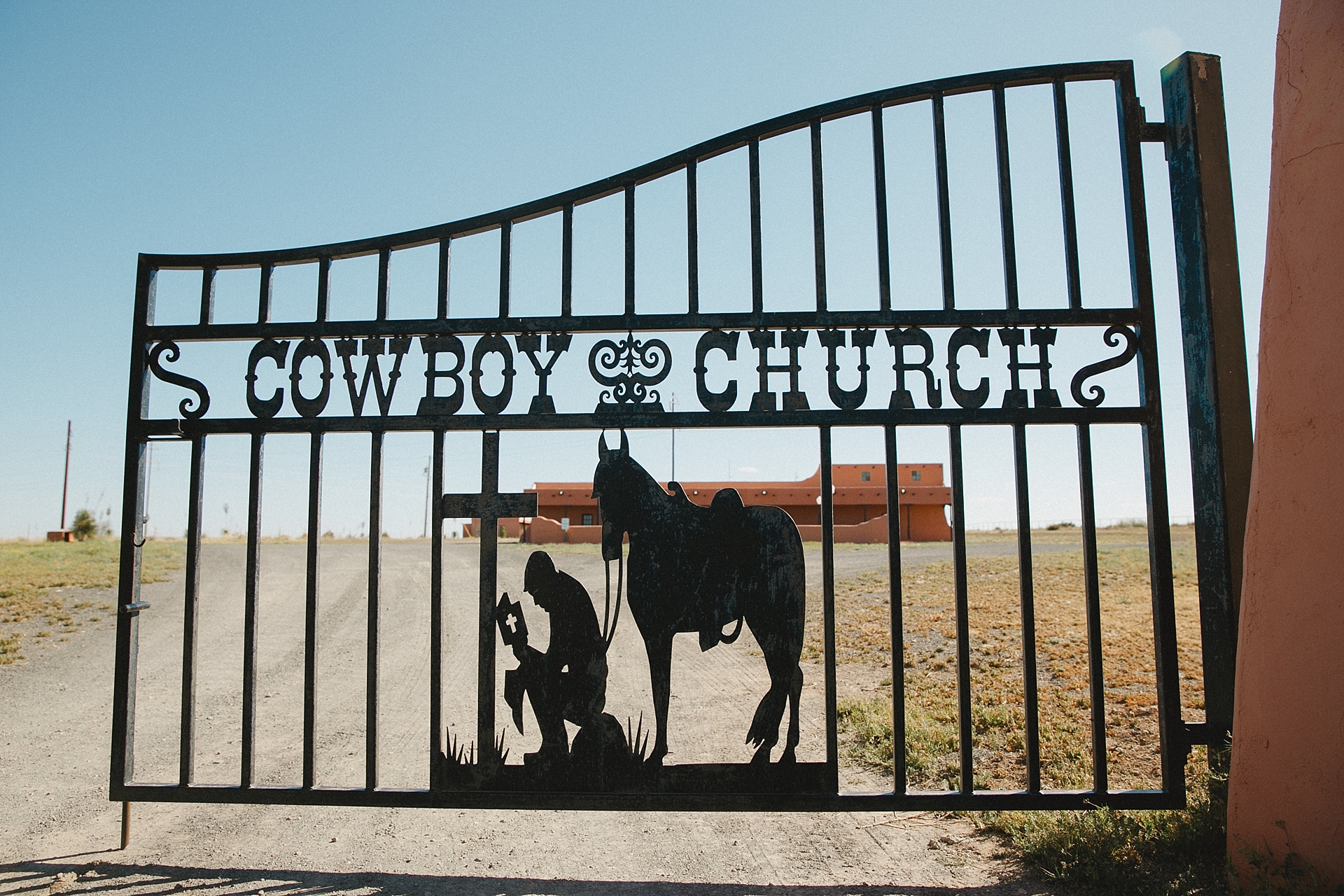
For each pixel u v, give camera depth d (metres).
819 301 3.88
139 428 3.91
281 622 12.67
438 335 3.95
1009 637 9.16
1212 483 3.76
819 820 4.26
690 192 3.99
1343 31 3.03
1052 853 3.52
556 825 4.24
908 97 3.96
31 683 8.07
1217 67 3.92
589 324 3.90
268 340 3.99
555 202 4.00
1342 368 2.95
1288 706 3.04
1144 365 3.76
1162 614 3.66
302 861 3.72
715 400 3.80
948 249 3.88
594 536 31.22
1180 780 3.58
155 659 9.45
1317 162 3.09
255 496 3.84
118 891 3.39
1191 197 3.88
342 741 6.12
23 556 20.86
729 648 10.25
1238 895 3.04
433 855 3.81
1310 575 3.01
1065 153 3.91
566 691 3.73
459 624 12.79
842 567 18.45
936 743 5.37
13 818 4.34
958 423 3.73
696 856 3.77
